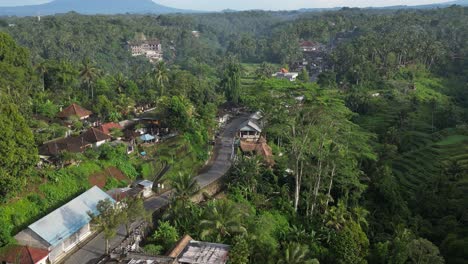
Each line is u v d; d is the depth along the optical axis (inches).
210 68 7790.4
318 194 2493.8
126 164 2600.9
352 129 3149.6
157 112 3417.8
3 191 1817.2
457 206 2684.5
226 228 1867.6
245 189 2453.2
